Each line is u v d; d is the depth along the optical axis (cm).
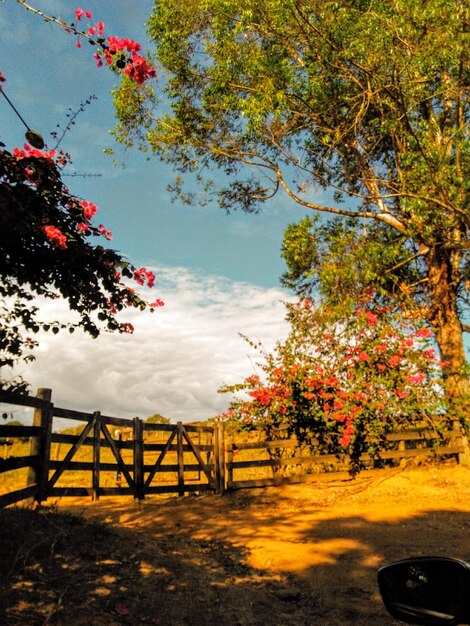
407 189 1247
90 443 856
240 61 1233
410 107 1176
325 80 1204
